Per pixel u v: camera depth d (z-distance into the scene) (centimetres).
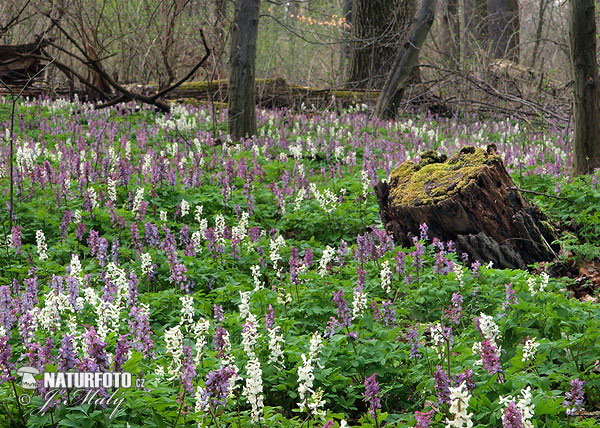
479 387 485
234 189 1170
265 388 549
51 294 595
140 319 564
